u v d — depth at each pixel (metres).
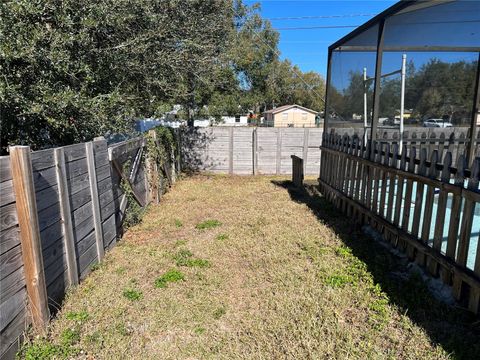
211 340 2.59
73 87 5.04
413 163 3.71
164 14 6.68
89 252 3.74
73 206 3.38
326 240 4.58
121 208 5.04
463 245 2.85
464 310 2.79
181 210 6.40
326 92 7.52
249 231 5.05
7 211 2.29
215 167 11.60
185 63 7.56
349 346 2.44
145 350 2.49
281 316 2.84
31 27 4.34
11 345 2.29
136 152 5.92
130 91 6.73
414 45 5.98
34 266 2.49
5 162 2.28
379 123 6.30
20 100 4.20
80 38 4.75
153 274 3.70
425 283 3.24
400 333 2.58
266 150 11.46
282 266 3.79
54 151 3.01
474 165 2.78
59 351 2.40
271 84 31.73
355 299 3.05
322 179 7.41
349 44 6.39
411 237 3.67
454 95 6.52
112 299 3.14
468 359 2.26
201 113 14.08
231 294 3.23
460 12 4.72
